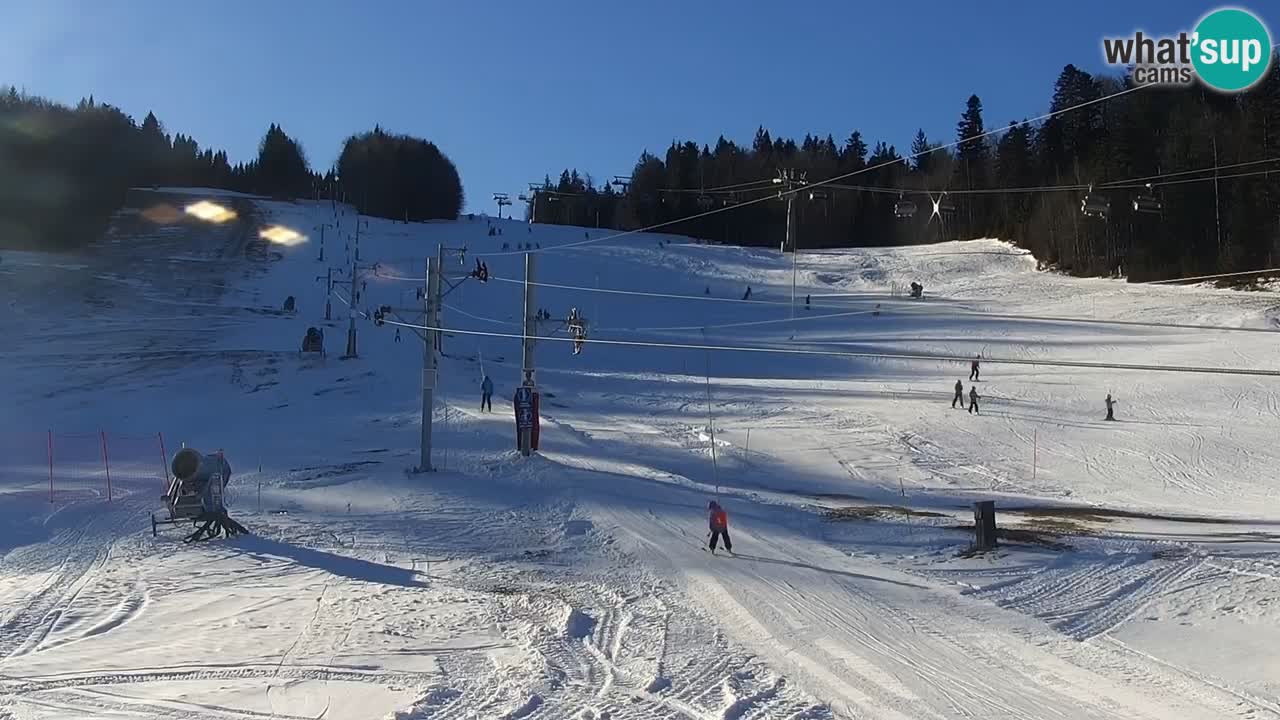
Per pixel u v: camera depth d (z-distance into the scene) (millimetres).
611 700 13258
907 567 23359
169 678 14297
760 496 33781
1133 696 13641
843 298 101000
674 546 25172
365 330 79562
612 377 64812
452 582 21562
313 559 24000
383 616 18328
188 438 44750
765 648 16109
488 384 50125
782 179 62281
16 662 15203
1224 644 16781
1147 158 72625
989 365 66875
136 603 19469
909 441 46094
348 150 165625
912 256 126188
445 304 94000
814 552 24750
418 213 161250
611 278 114875
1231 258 84125
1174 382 57250
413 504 31125
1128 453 43250
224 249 119500
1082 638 17188
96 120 144500
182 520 27109
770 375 67312
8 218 120438
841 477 39156
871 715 12656
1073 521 30125
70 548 25312
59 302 83375
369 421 48281
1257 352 63438
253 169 179375
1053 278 105750
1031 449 44469
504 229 153250
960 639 16734
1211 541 26562
